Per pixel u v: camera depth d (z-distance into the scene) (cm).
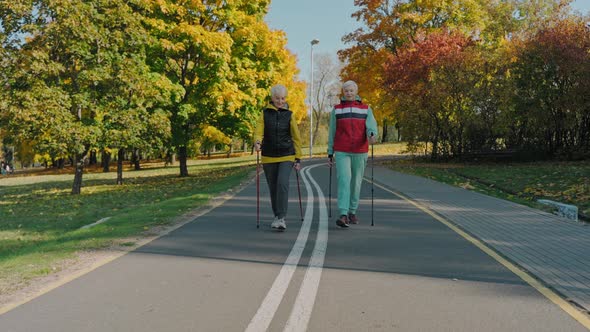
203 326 331
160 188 2056
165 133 2002
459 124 2433
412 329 322
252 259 521
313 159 3553
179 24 2112
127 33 1938
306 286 421
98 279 449
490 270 471
